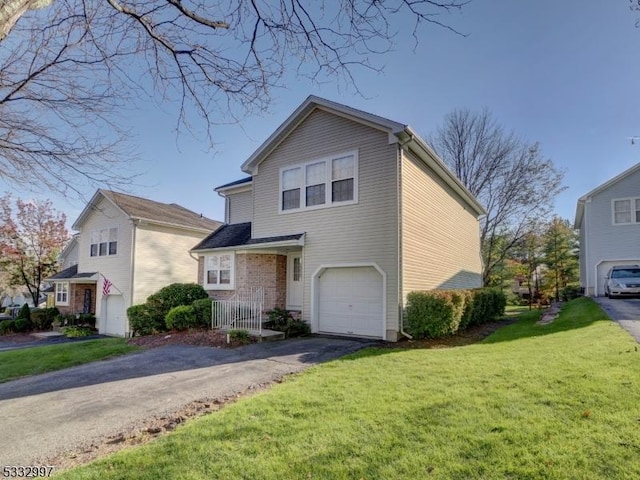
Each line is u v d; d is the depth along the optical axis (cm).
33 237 2723
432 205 1360
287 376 692
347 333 1168
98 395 621
